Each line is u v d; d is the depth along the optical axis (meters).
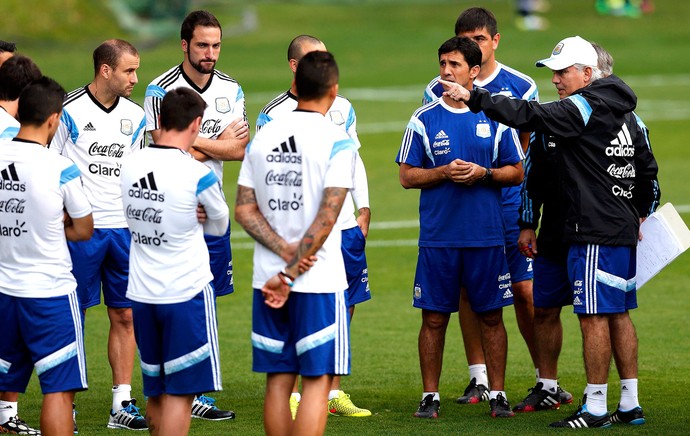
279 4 157.12
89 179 25.56
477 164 25.48
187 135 20.69
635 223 23.98
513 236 27.92
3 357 21.44
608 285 23.70
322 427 20.22
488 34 28.14
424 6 156.88
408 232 49.19
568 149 23.78
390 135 75.25
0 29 124.06
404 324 35.44
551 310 25.88
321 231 19.66
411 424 24.61
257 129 26.33
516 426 24.23
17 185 20.67
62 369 21.17
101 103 25.67
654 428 23.78
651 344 32.09
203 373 20.83
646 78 102.50
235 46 123.25
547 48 120.44
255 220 20.20
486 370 26.48
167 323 20.67
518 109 23.20
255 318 20.62
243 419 25.25
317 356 20.09
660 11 152.25
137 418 24.92
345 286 20.55
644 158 24.39
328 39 129.75
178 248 20.58
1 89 23.02
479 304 25.53
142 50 120.06
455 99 23.22
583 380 29.02
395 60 116.56
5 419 24.06
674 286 39.88
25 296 20.91
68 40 124.56
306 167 19.98
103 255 25.67
